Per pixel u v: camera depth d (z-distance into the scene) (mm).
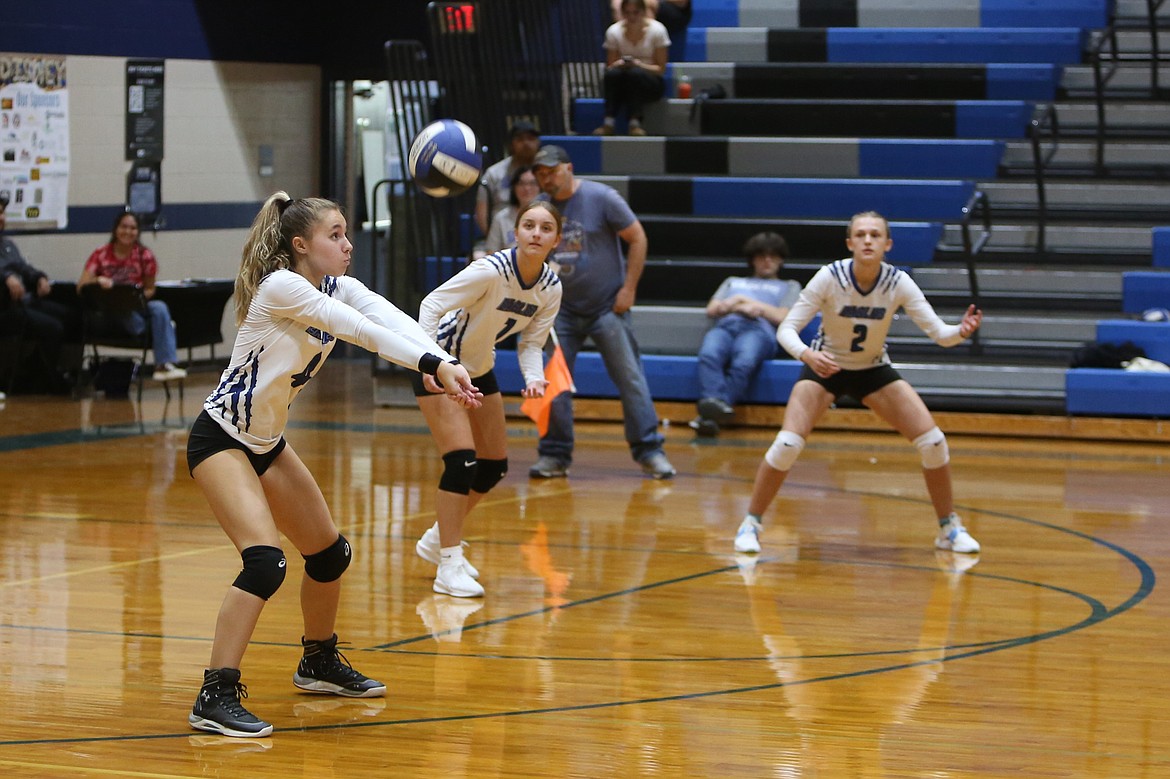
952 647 12203
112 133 32469
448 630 12641
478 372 14367
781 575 14938
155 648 11906
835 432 24922
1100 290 26156
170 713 10180
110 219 32594
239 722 9648
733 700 10617
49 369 29516
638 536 16844
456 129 13570
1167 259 26234
